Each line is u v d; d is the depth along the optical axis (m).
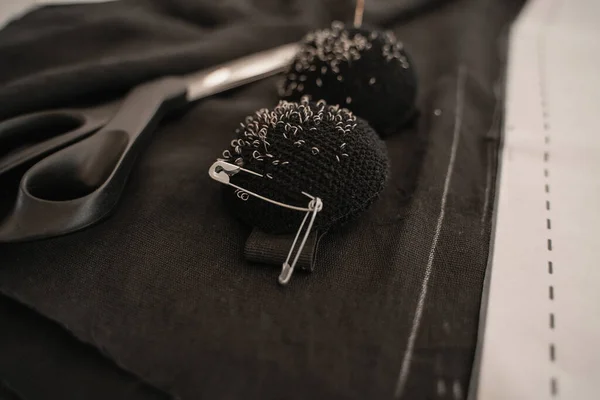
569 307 0.22
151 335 0.20
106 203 0.22
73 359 0.21
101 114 0.27
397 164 0.28
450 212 0.25
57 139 0.24
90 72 0.29
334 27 0.29
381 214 0.25
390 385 0.19
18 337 0.22
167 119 0.30
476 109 0.32
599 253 0.23
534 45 0.38
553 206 0.25
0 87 0.28
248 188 0.22
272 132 0.22
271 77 0.35
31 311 0.23
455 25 0.40
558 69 0.35
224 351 0.20
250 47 0.35
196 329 0.20
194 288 0.22
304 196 0.21
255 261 0.22
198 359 0.20
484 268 0.23
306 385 0.19
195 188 0.26
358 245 0.23
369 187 0.22
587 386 0.19
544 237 0.24
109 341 0.20
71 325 0.21
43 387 0.21
